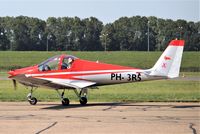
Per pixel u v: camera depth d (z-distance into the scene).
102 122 31.64
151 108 40.84
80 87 43.88
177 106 42.81
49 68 44.72
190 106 42.78
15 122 31.61
